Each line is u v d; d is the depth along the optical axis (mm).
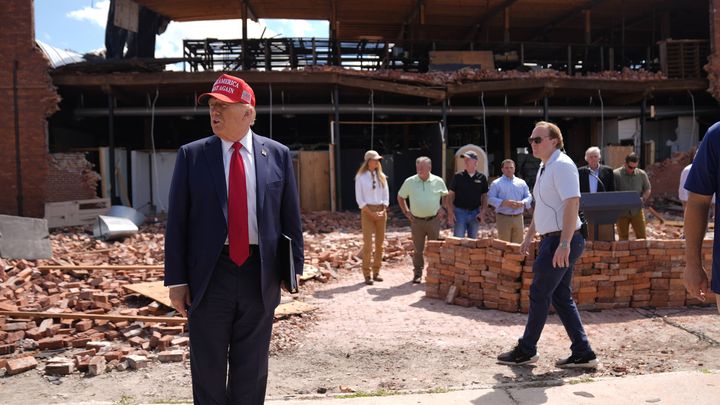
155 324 5773
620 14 22344
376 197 8109
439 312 6410
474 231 8477
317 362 4840
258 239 2883
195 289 2838
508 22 21766
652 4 21188
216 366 2893
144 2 19953
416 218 8031
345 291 7633
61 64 18719
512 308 6316
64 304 6684
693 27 24547
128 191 18641
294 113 17734
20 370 4699
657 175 19109
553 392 3928
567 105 20906
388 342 5320
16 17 15867
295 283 3023
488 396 3885
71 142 19547
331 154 17531
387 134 22609
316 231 14008
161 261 9617
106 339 5613
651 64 21688
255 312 2930
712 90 18344
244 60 19609
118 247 11273
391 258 10062
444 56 20328
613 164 19281
